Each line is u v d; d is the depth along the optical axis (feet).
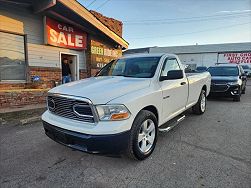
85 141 9.48
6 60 24.93
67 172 10.24
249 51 122.01
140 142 11.22
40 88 27.73
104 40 40.68
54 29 29.43
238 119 19.69
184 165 10.76
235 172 10.02
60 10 27.45
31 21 26.99
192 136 14.97
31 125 17.94
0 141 14.23
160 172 10.12
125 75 14.26
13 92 23.71
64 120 10.61
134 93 10.73
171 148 12.85
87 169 10.50
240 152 12.26
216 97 32.22
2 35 24.35
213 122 18.61
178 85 14.93
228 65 35.78
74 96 10.09
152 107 12.14
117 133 9.46
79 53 35.32
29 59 27.09
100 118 9.61
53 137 11.24
